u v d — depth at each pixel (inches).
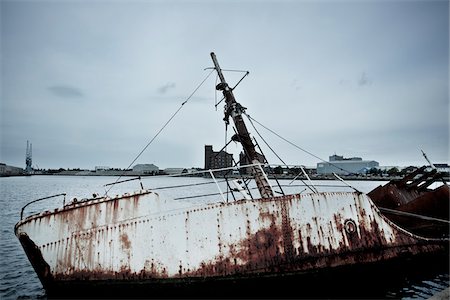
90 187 2694.4
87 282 257.1
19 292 313.6
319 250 286.8
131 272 257.8
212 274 263.6
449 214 413.4
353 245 299.9
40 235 260.2
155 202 272.1
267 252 273.9
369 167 4480.8
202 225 271.0
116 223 264.4
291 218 286.2
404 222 443.5
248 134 387.2
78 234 261.6
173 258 262.5
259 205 281.7
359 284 299.3
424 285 304.5
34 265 262.5
